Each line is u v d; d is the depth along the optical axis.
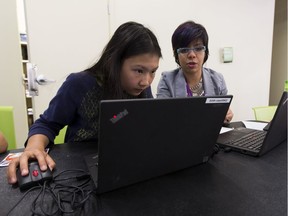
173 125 0.50
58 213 0.43
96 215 0.43
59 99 0.88
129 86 0.78
